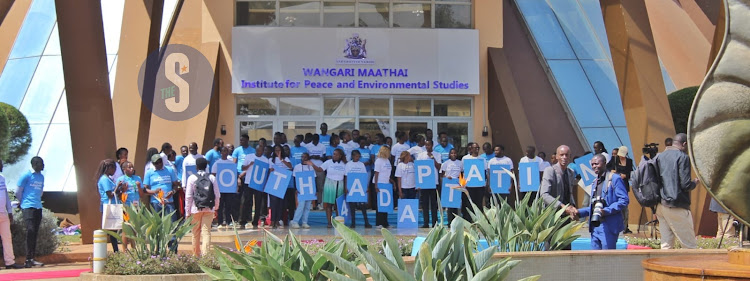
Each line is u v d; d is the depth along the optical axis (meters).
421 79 25.58
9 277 13.59
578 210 11.40
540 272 9.16
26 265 15.09
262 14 26.08
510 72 25.88
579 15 30.23
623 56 20.94
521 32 29.64
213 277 7.47
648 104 20.56
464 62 25.73
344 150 21.55
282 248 7.68
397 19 26.48
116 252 13.73
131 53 22.38
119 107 22.44
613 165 18.09
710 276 6.44
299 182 19.05
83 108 17.77
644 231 19.17
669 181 12.31
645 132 20.56
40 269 14.86
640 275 9.34
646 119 20.55
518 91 26.64
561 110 27.20
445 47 25.70
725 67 7.05
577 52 29.03
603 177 11.48
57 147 25.75
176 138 24.50
